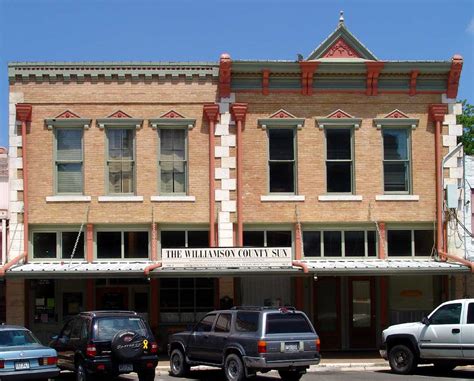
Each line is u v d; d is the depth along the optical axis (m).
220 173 26.45
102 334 18.34
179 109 26.59
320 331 27.09
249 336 18.53
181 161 26.62
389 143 27.23
